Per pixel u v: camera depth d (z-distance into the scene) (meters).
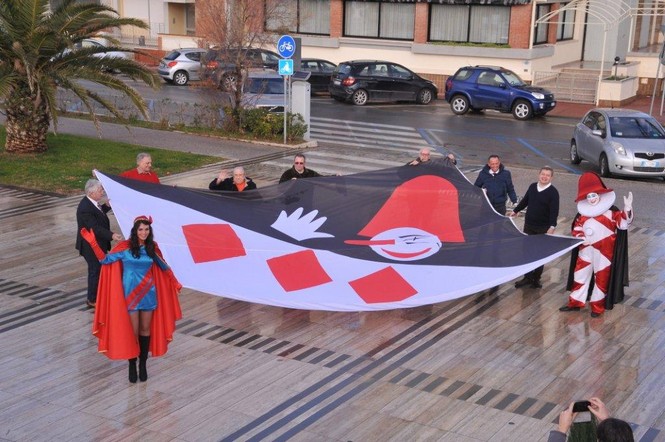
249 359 9.41
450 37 35.72
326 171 19.73
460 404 8.34
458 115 30.28
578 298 10.89
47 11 19.61
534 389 8.70
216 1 24.12
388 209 12.09
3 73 18.69
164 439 7.63
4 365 9.19
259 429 7.83
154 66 41.97
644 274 12.66
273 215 11.91
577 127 21.89
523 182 19.08
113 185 11.45
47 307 10.95
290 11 36.16
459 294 10.21
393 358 9.48
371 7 37.09
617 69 34.59
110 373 9.02
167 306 8.71
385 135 25.39
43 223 14.93
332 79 32.56
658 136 20.25
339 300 10.09
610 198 10.63
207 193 12.02
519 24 33.84
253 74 25.31
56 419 7.98
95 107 27.25
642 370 9.20
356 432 7.77
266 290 10.20
